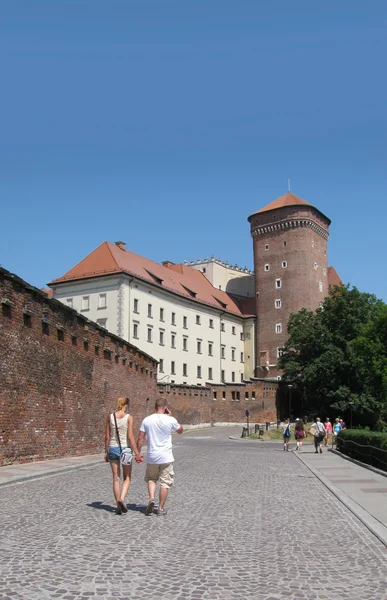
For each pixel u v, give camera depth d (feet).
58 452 83.51
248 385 290.97
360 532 36.29
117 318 259.60
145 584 23.89
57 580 23.97
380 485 61.21
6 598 21.57
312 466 86.28
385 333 244.42
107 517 37.76
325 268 361.30
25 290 72.90
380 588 24.41
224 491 54.03
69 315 88.94
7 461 68.13
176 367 297.74
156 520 37.47
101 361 107.14
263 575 25.94
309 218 345.72
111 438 39.83
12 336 69.26
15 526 34.01
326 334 282.15
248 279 401.70
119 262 274.57
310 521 39.70
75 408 91.15
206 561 27.86
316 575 26.20
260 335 350.84
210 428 260.62
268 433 216.74
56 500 44.60
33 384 75.25
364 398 264.52
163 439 39.68
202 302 323.37
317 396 283.59
